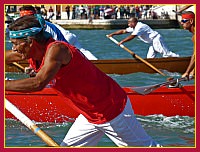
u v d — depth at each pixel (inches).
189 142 557.9
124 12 2699.3
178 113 649.0
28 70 666.8
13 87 375.2
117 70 932.0
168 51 1027.9
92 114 411.5
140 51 1375.5
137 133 422.3
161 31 2277.3
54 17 2610.7
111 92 406.3
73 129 430.3
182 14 738.2
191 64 606.9
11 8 2042.3
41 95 638.5
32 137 565.6
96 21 2556.6
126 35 2037.4
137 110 649.0
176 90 647.1
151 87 565.3
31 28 375.9
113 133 416.5
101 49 1418.6
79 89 394.9
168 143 555.8
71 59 383.6
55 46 377.4
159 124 628.4
